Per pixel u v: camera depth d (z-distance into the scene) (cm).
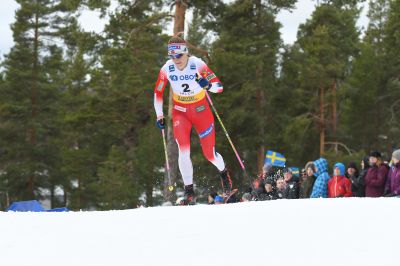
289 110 4103
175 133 893
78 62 5312
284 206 584
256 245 455
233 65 3344
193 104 879
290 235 477
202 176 3375
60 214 618
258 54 3566
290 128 3781
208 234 489
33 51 4869
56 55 4944
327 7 4375
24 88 4881
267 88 3691
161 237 488
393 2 4969
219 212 567
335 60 4253
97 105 3912
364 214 537
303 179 1245
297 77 4141
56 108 4969
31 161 4794
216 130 3541
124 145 4559
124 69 2581
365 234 473
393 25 4844
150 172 3981
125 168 4034
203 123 887
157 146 3897
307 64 4056
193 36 4869
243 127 3600
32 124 4769
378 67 4781
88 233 516
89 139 4859
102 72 4212
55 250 475
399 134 4606
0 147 4912
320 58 4222
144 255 446
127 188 3781
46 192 5394
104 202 3850
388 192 1068
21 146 4772
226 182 934
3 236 524
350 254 427
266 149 3797
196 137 3516
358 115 4791
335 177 1150
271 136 3781
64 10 4762
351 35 4969
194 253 443
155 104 914
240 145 3562
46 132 4900
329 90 4297
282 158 1251
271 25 3622
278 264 412
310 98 4341
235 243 462
